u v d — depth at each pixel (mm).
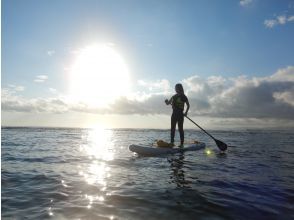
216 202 3828
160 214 3365
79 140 15484
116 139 16906
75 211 3428
